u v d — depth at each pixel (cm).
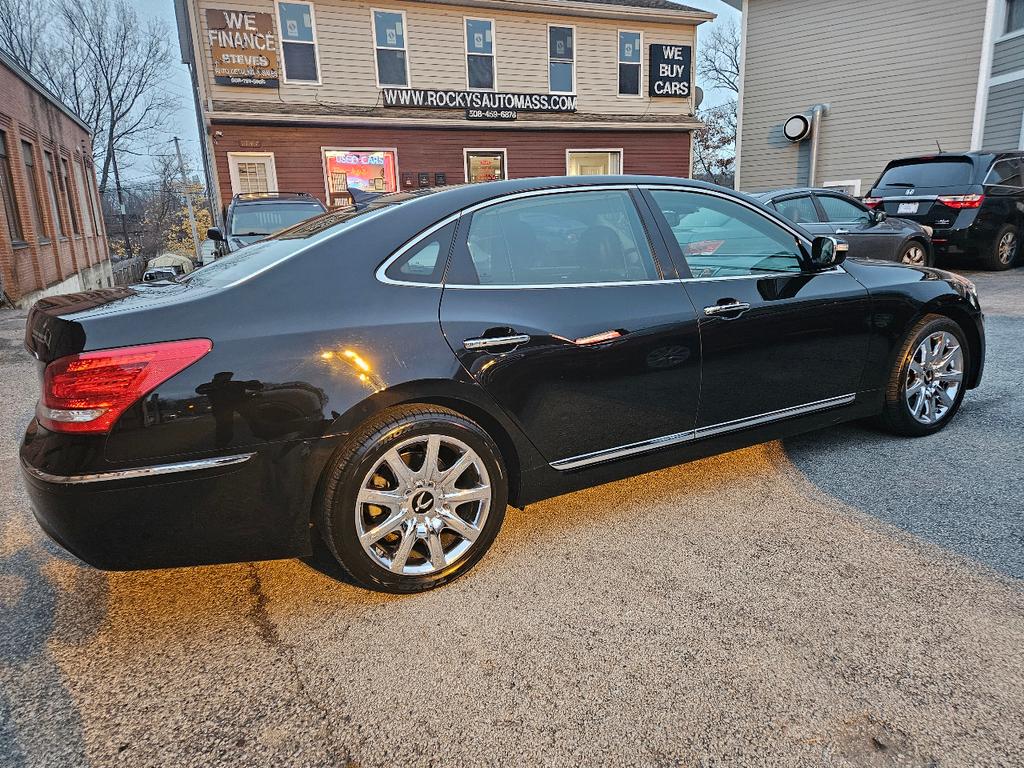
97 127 3678
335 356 212
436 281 235
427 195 253
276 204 890
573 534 272
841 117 1458
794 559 246
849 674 185
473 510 243
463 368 230
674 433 283
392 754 164
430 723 173
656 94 1742
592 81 1681
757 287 296
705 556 251
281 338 207
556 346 247
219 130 1370
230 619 223
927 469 318
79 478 188
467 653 201
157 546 202
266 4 1370
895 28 1362
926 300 343
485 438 237
